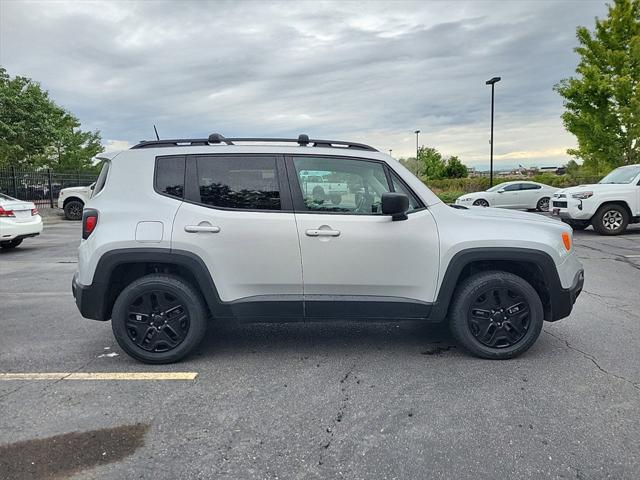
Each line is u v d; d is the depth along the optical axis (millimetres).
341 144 4387
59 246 12070
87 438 3029
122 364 4230
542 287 4383
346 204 4207
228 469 2713
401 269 4148
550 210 13844
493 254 4129
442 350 4520
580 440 2957
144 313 4180
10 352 4535
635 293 6668
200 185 4180
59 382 3859
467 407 3391
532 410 3338
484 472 2660
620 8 22219
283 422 3213
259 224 4086
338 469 2703
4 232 10641
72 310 6039
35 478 2633
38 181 21984
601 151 23141
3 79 24781
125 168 4238
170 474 2668
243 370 4082
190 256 4047
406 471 2678
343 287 4160
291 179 4191
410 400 3508
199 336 4215
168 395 3617
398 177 4266
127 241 4023
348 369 4090
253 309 4160
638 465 2707
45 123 25844
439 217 4199
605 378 3850
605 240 11766
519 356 4324
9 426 3172
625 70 21766
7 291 7121
